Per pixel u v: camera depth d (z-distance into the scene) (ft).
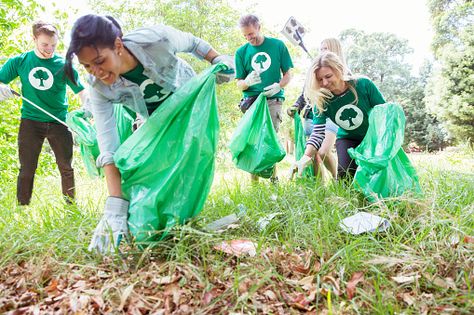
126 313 6.54
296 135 16.47
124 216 8.66
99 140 8.93
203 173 8.68
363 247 8.29
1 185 17.44
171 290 7.02
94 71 7.55
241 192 13.33
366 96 12.08
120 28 8.03
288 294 7.04
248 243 8.61
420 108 83.25
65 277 7.87
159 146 8.61
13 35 21.63
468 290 6.58
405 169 11.62
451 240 8.36
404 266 7.55
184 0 44.34
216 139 8.85
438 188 12.30
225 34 44.34
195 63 41.47
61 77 13.56
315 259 8.16
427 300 6.57
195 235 8.52
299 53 49.29
